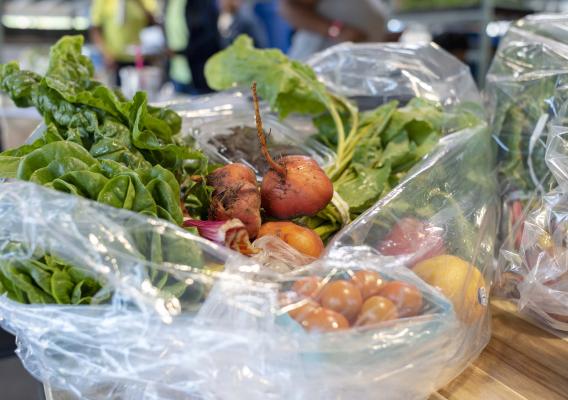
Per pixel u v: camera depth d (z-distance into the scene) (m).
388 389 0.46
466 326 0.52
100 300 0.46
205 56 2.57
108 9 2.43
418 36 2.82
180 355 0.44
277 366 0.43
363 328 0.45
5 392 0.93
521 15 2.42
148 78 2.01
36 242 0.45
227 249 0.49
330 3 1.76
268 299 0.45
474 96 0.95
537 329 0.62
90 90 0.69
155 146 0.60
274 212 0.62
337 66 1.02
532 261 0.62
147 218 0.47
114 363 0.46
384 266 0.50
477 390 0.52
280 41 3.49
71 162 0.52
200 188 0.61
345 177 0.75
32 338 0.47
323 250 0.59
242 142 0.78
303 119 0.92
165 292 0.45
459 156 0.74
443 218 0.61
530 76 0.78
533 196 0.71
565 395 0.51
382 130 0.81
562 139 0.64
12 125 1.20
